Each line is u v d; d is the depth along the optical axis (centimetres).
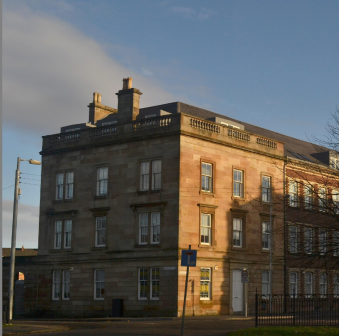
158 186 4397
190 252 2194
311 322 2742
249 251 4788
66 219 4962
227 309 4503
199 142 4469
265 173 5044
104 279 4616
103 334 2575
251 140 4956
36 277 5081
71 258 4847
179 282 4162
